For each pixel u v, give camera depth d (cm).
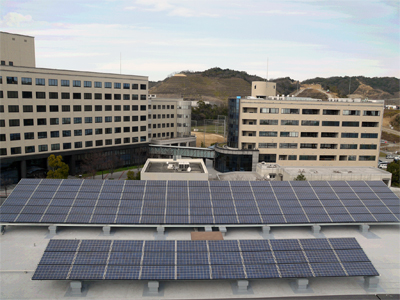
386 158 13988
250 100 10069
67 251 3388
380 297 3297
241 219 4375
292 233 4431
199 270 3266
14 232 4222
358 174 8119
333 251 3594
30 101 8200
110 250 3425
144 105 11375
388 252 4084
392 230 4672
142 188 4806
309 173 8019
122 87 10519
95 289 3253
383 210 4791
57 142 8900
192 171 5619
